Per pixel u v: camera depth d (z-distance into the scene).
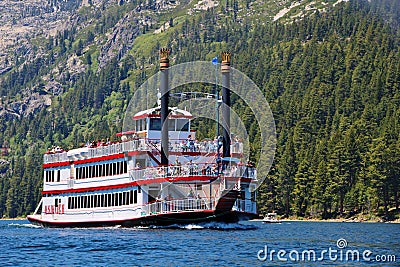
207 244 87.56
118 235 98.94
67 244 89.50
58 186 121.06
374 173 194.62
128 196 109.00
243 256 77.38
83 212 115.94
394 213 193.50
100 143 115.94
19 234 108.94
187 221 106.06
